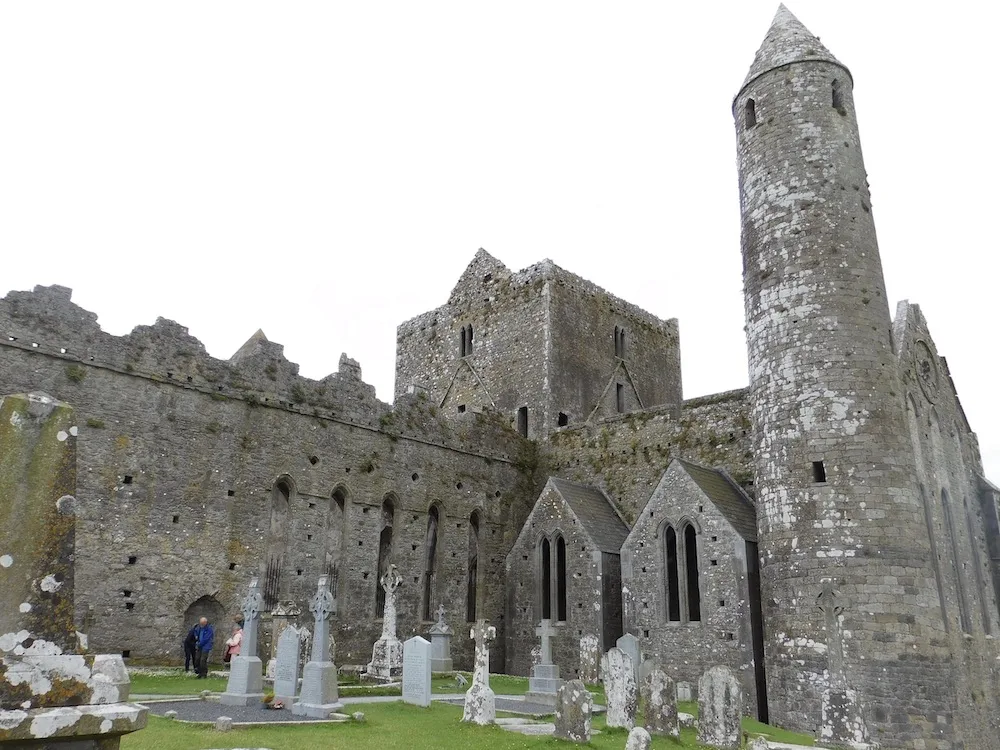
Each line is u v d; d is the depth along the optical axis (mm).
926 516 27141
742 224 28547
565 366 45750
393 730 15641
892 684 21688
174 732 13789
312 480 31953
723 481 32094
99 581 25531
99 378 26812
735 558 27484
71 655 6066
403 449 35781
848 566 22906
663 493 30359
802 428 24703
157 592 26750
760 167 28016
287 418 31734
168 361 28703
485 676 17406
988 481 34281
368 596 32812
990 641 29812
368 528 33500
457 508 37469
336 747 13281
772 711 23656
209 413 29391
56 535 6250
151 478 27375
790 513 24328
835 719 21922
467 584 37062
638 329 52312
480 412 41406
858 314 25234
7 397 6410
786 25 30031
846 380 24516
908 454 24266
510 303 47969
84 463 25875
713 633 27328
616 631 32281
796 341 25531
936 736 21375
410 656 20484
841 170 26906
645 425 37531
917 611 22391
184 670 26250
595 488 38031
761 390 26188
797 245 26375
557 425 44125
